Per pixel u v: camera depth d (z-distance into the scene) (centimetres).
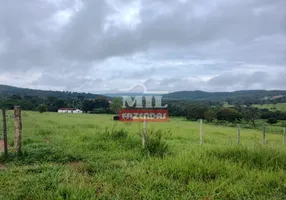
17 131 820
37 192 511
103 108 7744
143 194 511
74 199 472
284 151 838
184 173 631
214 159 735
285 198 525
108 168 715
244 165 713
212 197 511
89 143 1112
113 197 498
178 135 1888
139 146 1031
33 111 6844
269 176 614
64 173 629
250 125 4341
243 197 516
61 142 1156
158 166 680
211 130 2848
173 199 502
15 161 764
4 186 553
